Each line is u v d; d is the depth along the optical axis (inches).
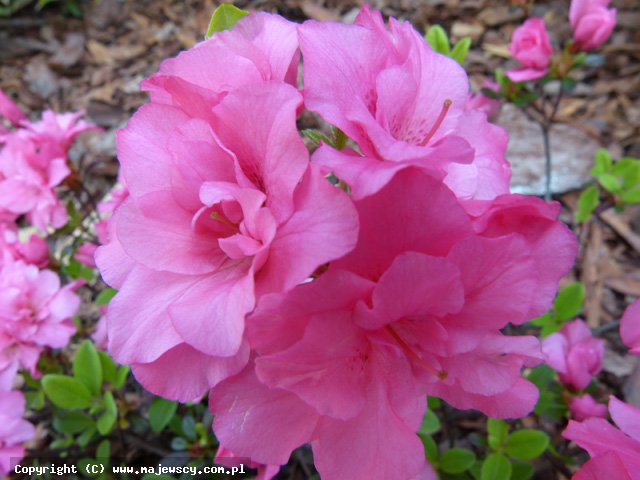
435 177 3.9
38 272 8.9
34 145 10.0
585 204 10.4
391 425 4.4
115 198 9.2
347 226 3.7
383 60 4.5
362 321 4.1
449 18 18.6
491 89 10.8
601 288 12.6
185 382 4.4
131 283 4.5
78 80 19.0
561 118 15.3
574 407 7.6
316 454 4.5
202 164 4.3
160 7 20.8
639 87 16.0
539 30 9.9
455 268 3.9
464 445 9.8
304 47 4.1
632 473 4.4
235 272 4.4
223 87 4.4
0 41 20.0
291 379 4.1
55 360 9.6
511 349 4.4
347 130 4.0
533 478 9.2
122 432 9.5
